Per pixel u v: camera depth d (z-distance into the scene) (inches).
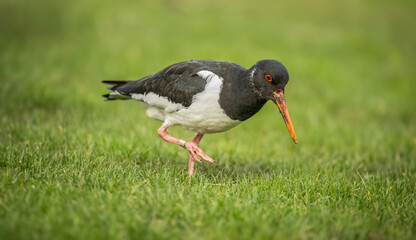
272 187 348.5
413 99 812.0
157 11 1097.4
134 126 511.5
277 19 1204.5
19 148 393.1
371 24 1293.1
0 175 322.7
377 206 325.1
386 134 597.9
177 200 304.2
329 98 746.2
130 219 270.7
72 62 740.0
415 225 301.1
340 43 1073.5
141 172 364.8
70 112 547.2
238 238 264.7
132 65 750.5
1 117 501.0
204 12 1163.9
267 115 637.3
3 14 981.2
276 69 343.6
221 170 408.5
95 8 1050.1
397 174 422.6
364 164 473.7
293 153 498.3
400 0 1572.3
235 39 965.2
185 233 267.7
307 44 1029.2
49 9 1032.2
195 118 365.4
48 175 332.5
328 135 581.0
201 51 844.6
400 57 1050.7
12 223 254.5
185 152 448.8
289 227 280.4
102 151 414.6
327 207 317.1
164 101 375.2
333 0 1469.0
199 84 355.9
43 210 277.4
